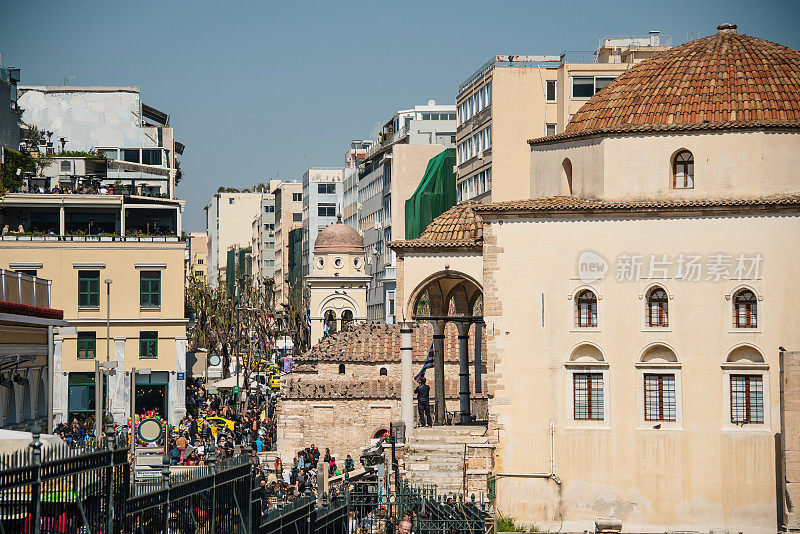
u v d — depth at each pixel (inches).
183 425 3223.4
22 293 2130.9
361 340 3238.2
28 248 3405.5
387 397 3129.9
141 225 3848.4
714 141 1770.4
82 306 3422.7
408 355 1991.9
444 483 1780.3
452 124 5383.9
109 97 4877.0
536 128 3454.7
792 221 1732.3
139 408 3440.0
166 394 3449.8
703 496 1731.1
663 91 1857.8
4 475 766.5
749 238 1740.9
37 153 4202.8
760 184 1754.4
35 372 2261.3
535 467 1780.3
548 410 1785.2
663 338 1754.4
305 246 7554.1
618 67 3435.0
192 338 5251.0
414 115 5851.4
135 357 3432.6
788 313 1727.4
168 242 3459.6
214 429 2982.3
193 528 1072.2
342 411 3137.3
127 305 3432.6
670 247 1759.4
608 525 1717.5
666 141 1787.6
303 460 2859.3
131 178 4387.3
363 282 4857.3
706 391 1740.9
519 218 1803.6
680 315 1753.2
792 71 1851.6
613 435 1759.4
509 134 3449.8
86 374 3410.4
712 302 1747.0
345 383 3166.8
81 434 2760.8
